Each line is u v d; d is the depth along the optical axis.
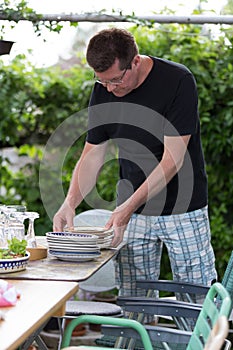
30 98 6.70
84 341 6.08
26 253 3.46
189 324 4.10
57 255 3.65
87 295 6.47
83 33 8.40
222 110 6.23
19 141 6.87
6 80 6.63
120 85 4.07
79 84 6.73
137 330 2.95
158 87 4.24
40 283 2.97
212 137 6.24
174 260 4.43
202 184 4.43
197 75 6.21
